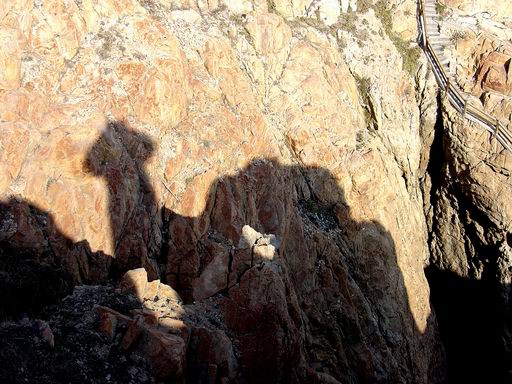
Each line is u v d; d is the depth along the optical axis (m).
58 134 14.55
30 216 13.46
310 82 23.84
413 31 31.16
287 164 21.77
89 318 12.41
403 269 25.80
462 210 29.47
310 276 20.70
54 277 12.98
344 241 23.27
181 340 12.34
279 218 19.86
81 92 15.87
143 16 18.36
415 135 29.94
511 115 28.33
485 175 28.02
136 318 12.30
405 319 24.62
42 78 15.05
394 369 22.48
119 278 15.23
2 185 13.21
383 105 28.16
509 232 27.70
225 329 14.48
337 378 19.98
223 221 18.09
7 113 13.77
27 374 10.52
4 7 14.64
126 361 11.79
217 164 18.44
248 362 14.32
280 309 14.82
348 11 29.19
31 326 11.66
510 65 29.11
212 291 15.27
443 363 29.02
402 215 26.98
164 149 17.41
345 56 27.64
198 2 22.47
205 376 13.13
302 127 22.88
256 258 15.62
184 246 17.02
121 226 15.41
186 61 19.05
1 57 13.88
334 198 23.44
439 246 30.50
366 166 24.33
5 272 12.28
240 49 22.38
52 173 14.24
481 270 29.00
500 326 27.92
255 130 20.30
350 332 21.41
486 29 31.67
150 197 16.47
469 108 28.77
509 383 27.08
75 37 16.33
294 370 15.09
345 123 24.91
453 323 30.41
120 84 16.72
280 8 26.23
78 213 14.48
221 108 19.56
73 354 11.45
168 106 17.59
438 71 30.14
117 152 15.62
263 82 22.67
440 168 30.06
